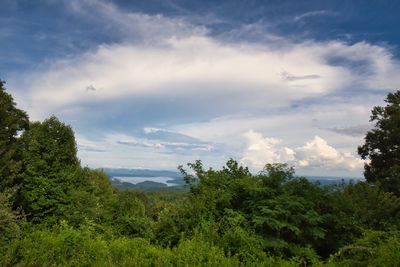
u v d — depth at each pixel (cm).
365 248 853
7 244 1195
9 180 2162
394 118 3444
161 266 886
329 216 1143
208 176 1280
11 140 2614
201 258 872
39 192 2120
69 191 2197
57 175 2212
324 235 1109
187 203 1212
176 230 1145
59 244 1076
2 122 2536
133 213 1788
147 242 1083
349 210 1217
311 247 1098
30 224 1862
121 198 1952
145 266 910
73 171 2323
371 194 1330
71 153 2344
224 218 1122
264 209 1053
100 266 939
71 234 1111
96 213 1962
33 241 1177
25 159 2273
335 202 1199
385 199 1300
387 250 810
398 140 3406
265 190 1128
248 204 1166
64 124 2347
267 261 895
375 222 1243
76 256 1039
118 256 1004
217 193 1195
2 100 2520
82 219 1997
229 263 848
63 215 2062
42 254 1059
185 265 855
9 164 2261
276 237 1059
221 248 946
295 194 1185
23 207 2189
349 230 1160
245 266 867
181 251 921
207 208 1162
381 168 3581
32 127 2758
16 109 2670
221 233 1077
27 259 1040
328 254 1148
